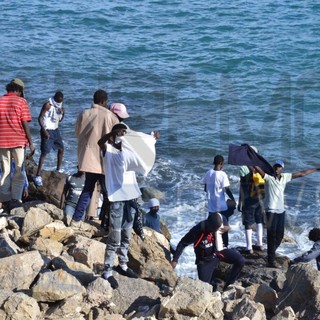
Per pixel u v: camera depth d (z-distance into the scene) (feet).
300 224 142.20
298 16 354.74
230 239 134.92
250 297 92.94
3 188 117.70
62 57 276.62
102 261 99.50
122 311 90.12
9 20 354.33
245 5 376.07
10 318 84.64
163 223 127.24
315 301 89.15
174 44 305.32
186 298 86.89
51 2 386.93
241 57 275.39
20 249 102.83
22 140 116.57
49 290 87.92
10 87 116.57
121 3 384.06
